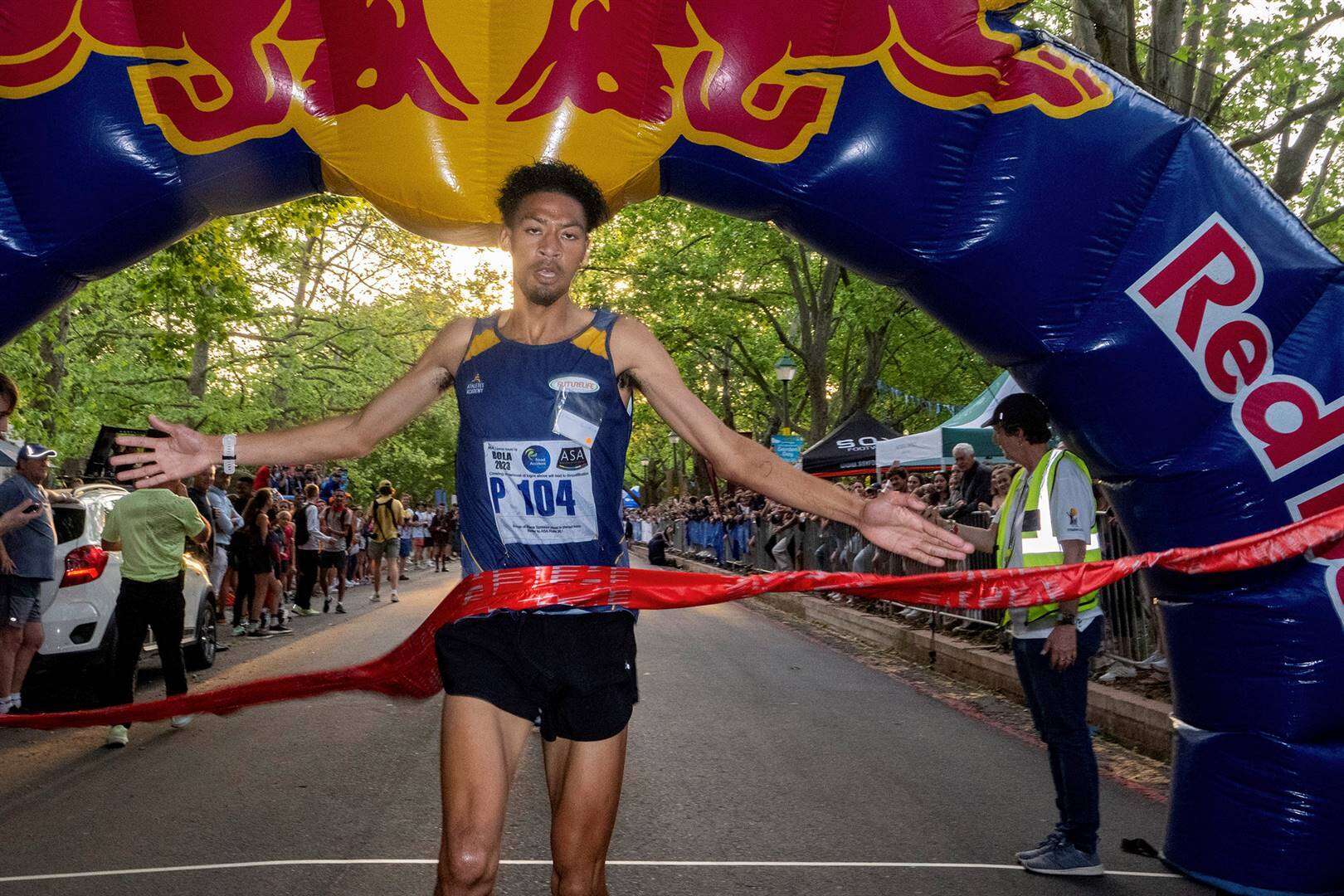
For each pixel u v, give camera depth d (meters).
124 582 6.97
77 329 23.08
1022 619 4.47
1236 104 12.94
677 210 26.19
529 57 4.54
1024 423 4.68
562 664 2.76
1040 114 4.59
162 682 9.24
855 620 13.38
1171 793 4.55
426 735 6.96
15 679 7.37
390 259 24.86
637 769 6.05
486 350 2.90
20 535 7.17
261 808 5.23
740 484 2.91
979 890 4.13
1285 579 4.32
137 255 4.63
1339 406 4.43
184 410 24.41
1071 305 4.57
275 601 13.24
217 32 4.46
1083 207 4.57
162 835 4.79
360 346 27.81
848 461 20.55
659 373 2.88
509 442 2.84
